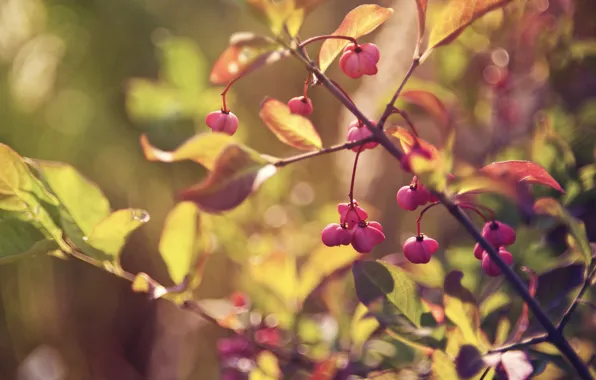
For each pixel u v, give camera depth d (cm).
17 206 65
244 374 78
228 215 98
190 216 70
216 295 147
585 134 81
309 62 61
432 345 65
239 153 58
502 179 60
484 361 62
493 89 100
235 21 175
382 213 120
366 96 115
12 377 176
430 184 60
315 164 154
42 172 65
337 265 79
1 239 64
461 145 104
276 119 62
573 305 63
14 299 177
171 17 176
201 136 59
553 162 76
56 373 176
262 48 61
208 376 152
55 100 171
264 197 116
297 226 117
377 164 119
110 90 173
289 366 77
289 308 81
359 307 76
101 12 172
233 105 145
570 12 90
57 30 172
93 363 186
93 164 173
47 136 169
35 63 168
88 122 172
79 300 185
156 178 174
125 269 183
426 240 64
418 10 63
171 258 70
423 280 77
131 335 188
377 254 121
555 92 95
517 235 77
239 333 75
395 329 65
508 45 98
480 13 63
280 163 59
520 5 93
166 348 161
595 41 91
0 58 167
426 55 62
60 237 65
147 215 65
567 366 67
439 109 65
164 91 127
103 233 65
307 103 63
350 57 62
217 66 61
